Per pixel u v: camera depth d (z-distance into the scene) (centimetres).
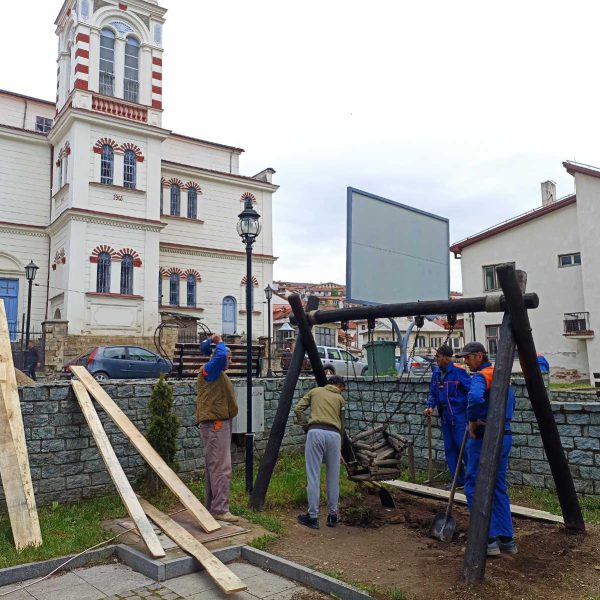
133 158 2662
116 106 2628
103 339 2458
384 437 786
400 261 1311
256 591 484
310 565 528
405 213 1341
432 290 1394
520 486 802
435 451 917
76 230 2445
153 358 1836
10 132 2697
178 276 3016
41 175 2789
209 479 670
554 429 611
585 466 743
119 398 776
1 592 478
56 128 2641
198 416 676
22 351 2056
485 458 515
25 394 690
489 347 3066
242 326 3181
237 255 3206
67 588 487
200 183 3170
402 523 668
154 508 655
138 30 2750
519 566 521
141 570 524
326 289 7375
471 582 473
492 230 3061
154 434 762
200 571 526
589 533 609
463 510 712
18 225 2667
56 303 2567
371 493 798
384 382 1004
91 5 2598
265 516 670
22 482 590
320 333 3819
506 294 562
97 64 2598
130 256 2591
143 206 2650
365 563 534
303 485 796
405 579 492
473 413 576
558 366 2872
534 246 2981
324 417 662
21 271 2672
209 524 607
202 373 678
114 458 632
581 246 2791
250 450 786
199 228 3133
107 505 693
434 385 769
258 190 3366
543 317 2934
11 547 548
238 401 894
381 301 1250
